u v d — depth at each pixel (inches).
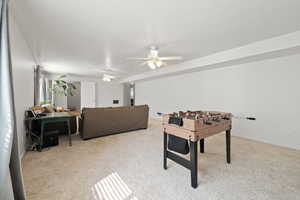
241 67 139.9
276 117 118.6
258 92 128.7
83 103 295.3
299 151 103.8
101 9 67.7
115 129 146.9
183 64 170.6
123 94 353.1
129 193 58.1
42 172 73.1
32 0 60.1
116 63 174.7
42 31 90.0
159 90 248.5
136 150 105.1
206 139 132.4
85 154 97.1
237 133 144.0
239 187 61.9
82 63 174.2
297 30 90.1
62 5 64.2
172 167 80.0
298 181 66.3
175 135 71.1
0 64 43.1
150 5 65.1
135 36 98.7
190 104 193.3
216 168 78.5
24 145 96.6
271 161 87.1
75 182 65.1
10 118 43.4
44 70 214.2
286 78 113.0
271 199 54.7
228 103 151.0
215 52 134.0
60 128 140.6
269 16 74.7
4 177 41.1
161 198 55.2
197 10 69.3
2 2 43.7
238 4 64.8
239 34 96.2
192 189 60.7
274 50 100.1
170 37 100.6
